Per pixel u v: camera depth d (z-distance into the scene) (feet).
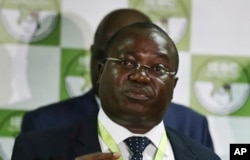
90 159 9.00
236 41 20.44
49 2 20.24
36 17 20.17
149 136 10.25
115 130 10.14
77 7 20.27
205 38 20.43
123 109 9.71
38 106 20.21
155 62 9.75
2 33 20.06
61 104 17.80
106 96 9.86
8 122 20.16
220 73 20.44
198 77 20.44
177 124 17.46
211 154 10.85
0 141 20.17
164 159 10.21
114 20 15.52
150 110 9.75
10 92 20.12
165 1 20.36
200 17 20.43
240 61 20.47
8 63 20.10
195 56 20.43
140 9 20.36
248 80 20.48
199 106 20.44
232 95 20.36
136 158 9.96
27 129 17.61
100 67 10.73
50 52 20.25
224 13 20.47
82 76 20.35
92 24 20.29
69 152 9.96
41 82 20.24
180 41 20.40
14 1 20.06
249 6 20.39
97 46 15.53
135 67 9.69
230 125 20.44
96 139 10.18
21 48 20.13
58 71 20.29
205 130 17.84
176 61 10.19
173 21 20.39
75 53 20.33
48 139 10.24
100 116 10.45
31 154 9.93
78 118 17.47
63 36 20.25
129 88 9.61
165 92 9.84
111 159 9.04
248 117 20.44
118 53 9.83
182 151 10.46
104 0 20.31
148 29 10.02
